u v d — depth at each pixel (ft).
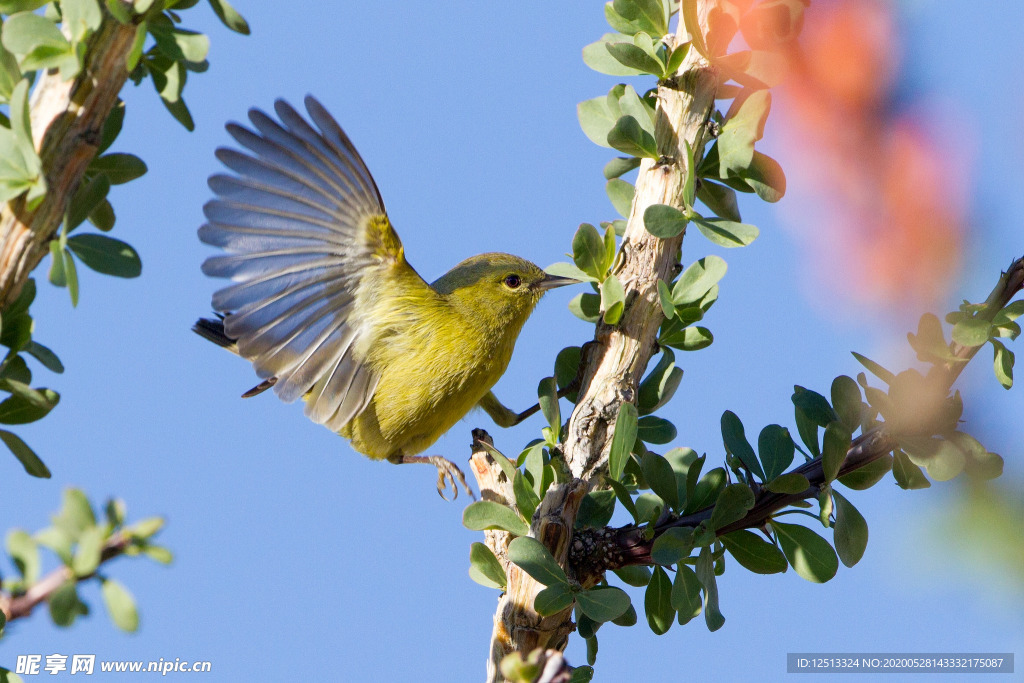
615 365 26.17
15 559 14.83
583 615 24.47
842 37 21.56
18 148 17.54
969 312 21.54
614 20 26.71
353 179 28.55
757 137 23.86
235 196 26.94
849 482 23.77
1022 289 21.45
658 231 24.67
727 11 23.54
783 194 24.03
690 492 24.67
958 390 22.48
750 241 24.62
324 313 30.76
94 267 18.39
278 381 30.53
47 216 17.76
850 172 21.44
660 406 27.43
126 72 18.28
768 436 24.44
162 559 14.69
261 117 26.03
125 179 20.43
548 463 25.36
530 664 17.43
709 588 22.75
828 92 21.40
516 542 22.68
